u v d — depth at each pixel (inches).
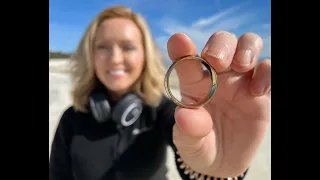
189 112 10.7
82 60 21.8
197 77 12.5
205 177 13.5
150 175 19.1
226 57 11.0
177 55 11.5
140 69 20.5
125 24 20.8
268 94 13.1
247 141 13.2
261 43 11.7
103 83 21.1
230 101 13.4
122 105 18.9
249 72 13.0
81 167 19.8
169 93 11.5
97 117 19.5
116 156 19.3
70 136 20.8
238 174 13.5
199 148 12.4
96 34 21.5
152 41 21.3
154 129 19.6
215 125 13.5
